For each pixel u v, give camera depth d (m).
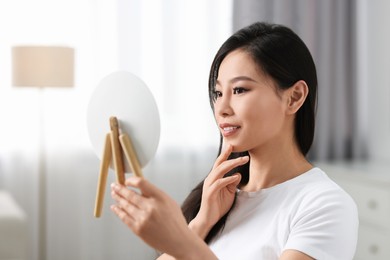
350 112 4.43
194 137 4.32
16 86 3.75
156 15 4.16
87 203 4.16
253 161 1.33
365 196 3.40
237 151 1.27
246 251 1.25
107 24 4.08
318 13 4.32
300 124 1.30
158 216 0.95
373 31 4.34
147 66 4.17
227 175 1.41
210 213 1.32
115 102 0.98
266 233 1.24
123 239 4.24
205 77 4.26
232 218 1.31
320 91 4.35
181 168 4.30
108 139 0.97
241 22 4.23
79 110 4.09
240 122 1.21
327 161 4.42
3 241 3.04
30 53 3.72
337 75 4.37
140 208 0.96
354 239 1.19
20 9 3.95
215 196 1.30
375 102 4.35
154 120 0.94
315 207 1.19
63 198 4.11
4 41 3.93
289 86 1.23
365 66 4.45
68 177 4.11
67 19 4.02
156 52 4.18
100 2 4.05
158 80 4.20
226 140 1.25
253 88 1.20
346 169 3.68
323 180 1.27
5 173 4.00
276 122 1.23
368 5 4.38
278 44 1.21
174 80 4.22
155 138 0.94
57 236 4.11
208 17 4.23
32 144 4.04
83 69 4.07
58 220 4.11
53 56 3.74
